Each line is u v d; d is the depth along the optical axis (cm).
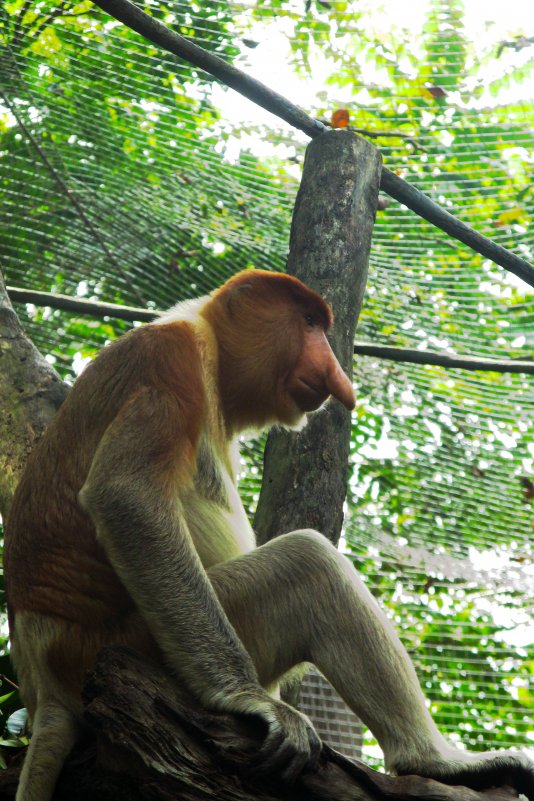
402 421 1071
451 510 1045
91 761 462
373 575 1013
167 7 954
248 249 1066
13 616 509
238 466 603
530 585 1005
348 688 479
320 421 635
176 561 468
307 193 711
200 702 457
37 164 1022
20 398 638
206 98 1005
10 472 609
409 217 1054
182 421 495
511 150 1010
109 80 990
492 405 1074
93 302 957
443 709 971
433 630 994
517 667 974
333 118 966
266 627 491
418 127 1003
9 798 505
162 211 1052
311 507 617
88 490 476
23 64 974
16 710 634
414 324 1069
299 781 434
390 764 468
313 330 606
